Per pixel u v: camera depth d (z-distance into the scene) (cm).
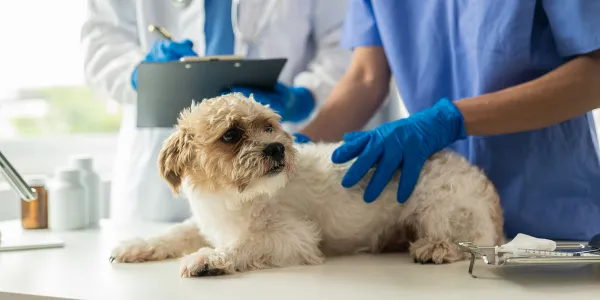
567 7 143
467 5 159
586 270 112
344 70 212
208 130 125
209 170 125
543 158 157
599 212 155
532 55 156
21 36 269
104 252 138
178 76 152
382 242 147
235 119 126
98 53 212
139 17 212
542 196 158
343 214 142
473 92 163
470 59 161
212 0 202
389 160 138
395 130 141
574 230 156
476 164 162
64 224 169
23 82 272
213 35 203
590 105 144
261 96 156
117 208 215
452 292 98
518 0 150
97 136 287
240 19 210
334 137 179
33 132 278
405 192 139
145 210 207
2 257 132
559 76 144
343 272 117
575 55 148
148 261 131
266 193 130
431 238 135
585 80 142
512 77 157
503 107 143
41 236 159
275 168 125
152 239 134
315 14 214
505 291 98
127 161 212
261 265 123
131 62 208
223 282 108
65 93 279
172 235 137
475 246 109
